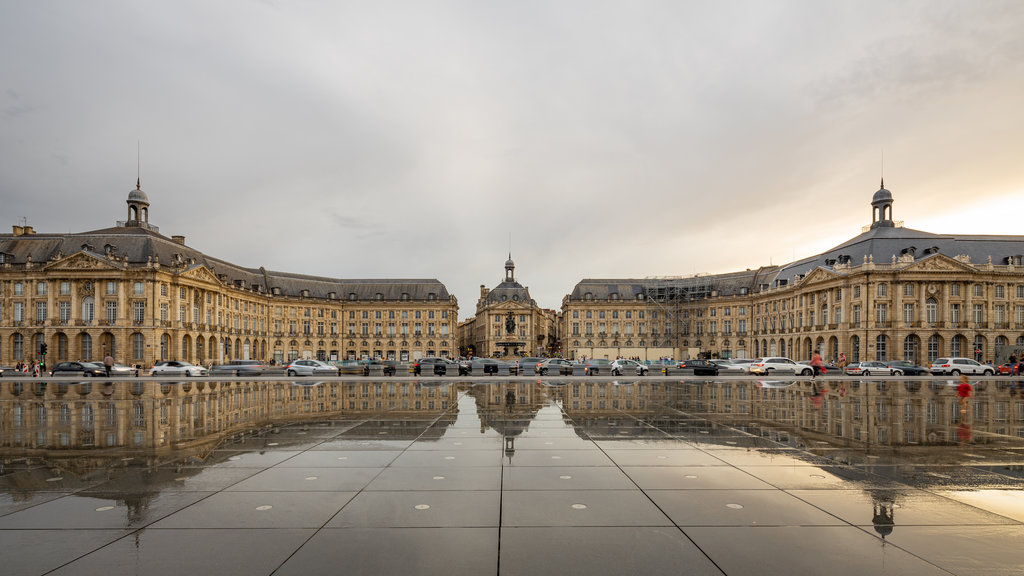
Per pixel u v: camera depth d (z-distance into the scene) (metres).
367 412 20.31
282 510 8.21
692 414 19.72
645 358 100.62
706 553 6.61
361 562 6.33
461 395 27.89
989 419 18.53
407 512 8.12
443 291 129.00
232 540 7.00
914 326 76.62
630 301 123.50
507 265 144.38
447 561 6.37
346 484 9.66
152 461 11.59
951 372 58.66
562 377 48.03
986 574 6.03
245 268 112.69
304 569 6.15
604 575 6.01
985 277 78.19
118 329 75.94
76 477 10.23
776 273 108.38
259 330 108.25
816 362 46.78
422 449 12.85
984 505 8.48
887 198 88.06
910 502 8.63
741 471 10.65
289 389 32.69
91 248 80.69
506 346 112.56
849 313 79.81
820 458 11.89
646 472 10.55
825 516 7.95
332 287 126.25
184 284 82.25
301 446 13.25
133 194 90.94
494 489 9.33
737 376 52.47
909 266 76.31
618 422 17.50
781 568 6.20
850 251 85.69
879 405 23.09
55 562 6.35
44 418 18.83
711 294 118.06
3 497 8.91
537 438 14.40
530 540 7.02
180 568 6.19
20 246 82.69
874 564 6.29
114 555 6.53
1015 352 75.06
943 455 12.26
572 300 124.50
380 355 123.19
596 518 7.86
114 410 21.33
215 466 11.08
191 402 24.50
